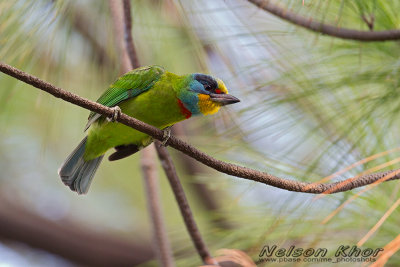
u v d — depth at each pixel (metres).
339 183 5.49
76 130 10.05
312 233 5.87
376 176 5.40
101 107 5.64
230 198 9.66
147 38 7.98
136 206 11.73
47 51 6.61
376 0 6.20
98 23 7.41
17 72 5.05
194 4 6.94
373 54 6.43
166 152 7.16
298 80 6.48
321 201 5.95
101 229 11.48
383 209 5.73
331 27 6.22
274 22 6.91
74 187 8.18
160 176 10.78
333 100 6.39
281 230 6.01
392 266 5.43
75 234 11.21
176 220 10.44
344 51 6.49
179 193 6.88
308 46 6.64
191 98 7.51
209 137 6.82
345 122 6.12
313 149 6.32
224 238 6.61
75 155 8.20
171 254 7.36
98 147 8.00
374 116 6.00
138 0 7.48
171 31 7.72
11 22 6.08
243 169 5.56
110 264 11.29
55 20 6.37
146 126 5.95
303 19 6.32
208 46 7.14
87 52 7.60
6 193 11.07
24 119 9.68
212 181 7.10
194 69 8.63
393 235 5.68
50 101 8.23
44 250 11.12
